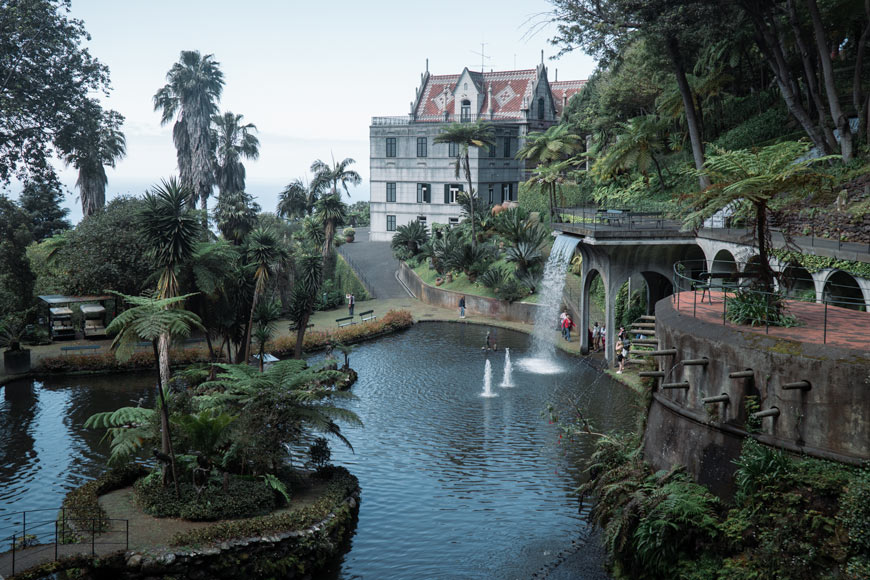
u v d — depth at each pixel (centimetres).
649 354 1631
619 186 5075
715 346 1515
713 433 1502
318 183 7394
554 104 7650
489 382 3281
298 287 3853
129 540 1630
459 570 1661
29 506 2006
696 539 1399
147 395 3169
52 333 4312
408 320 4716
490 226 5678
